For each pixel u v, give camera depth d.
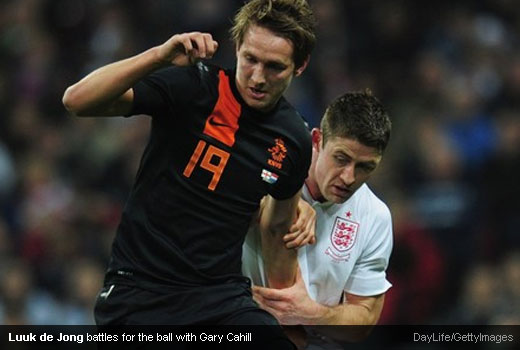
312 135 16.64
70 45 43.59
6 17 44.88
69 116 40.28
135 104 14.14
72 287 32.28
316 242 17.16
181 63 13.55
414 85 39.78
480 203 35.41
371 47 41.25
